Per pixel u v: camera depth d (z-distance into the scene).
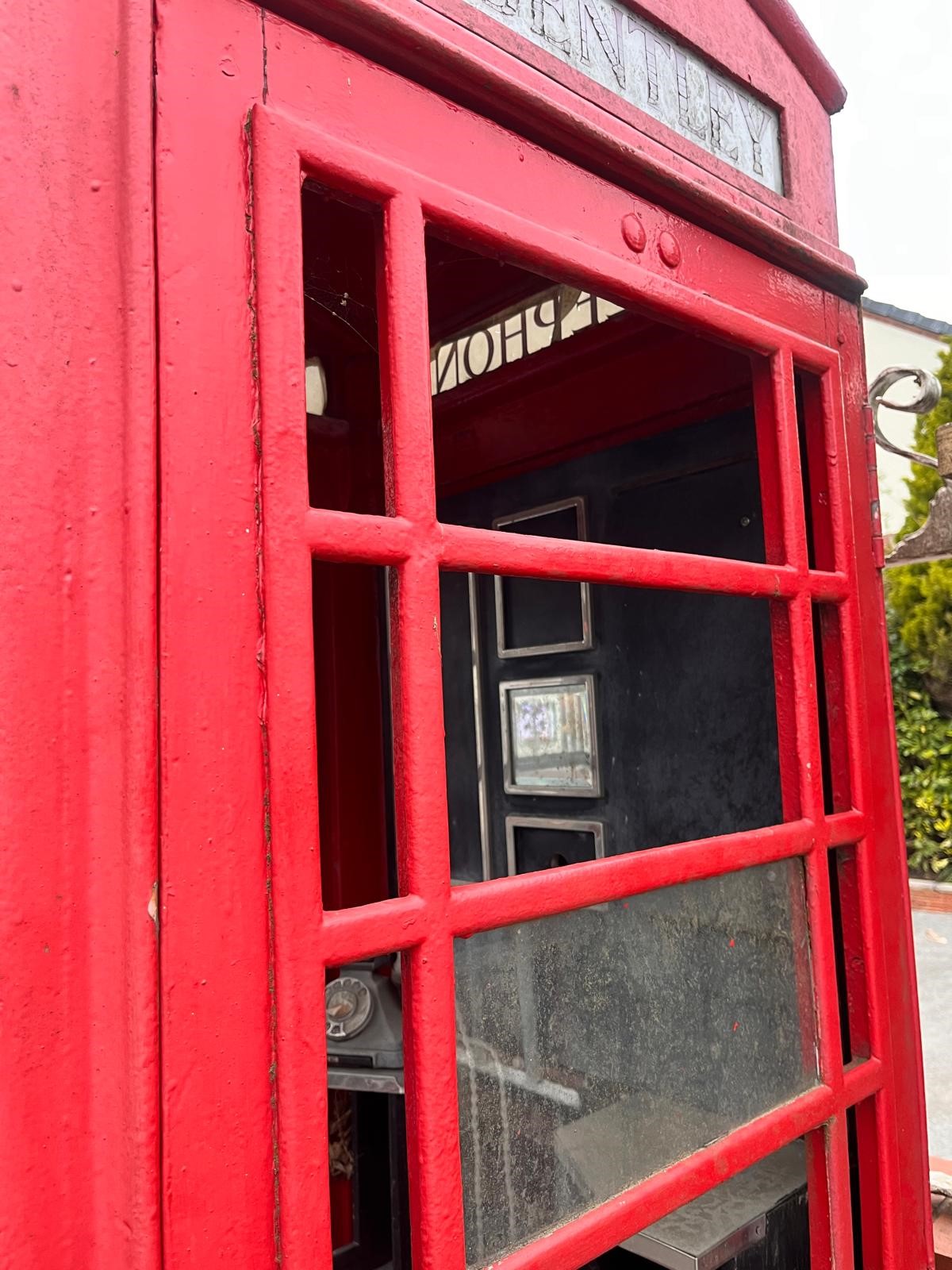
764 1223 1.35
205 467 0.66
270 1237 0.65
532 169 0.95
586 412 1.80
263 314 0.69
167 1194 0.60
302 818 0.68
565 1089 0.90
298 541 0.69
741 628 1.66
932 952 5.42
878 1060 1.32
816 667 1.36
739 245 1.26
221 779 0.65
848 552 1.38
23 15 0.62
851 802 1.36
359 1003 1.33
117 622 0.62
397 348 0.79
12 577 0.60
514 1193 0.85
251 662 0.67
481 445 2.02
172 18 0.67
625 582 0.97
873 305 11.04
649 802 1.80
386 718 2.09
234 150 0.69
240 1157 0.64
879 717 1.44
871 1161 1.33
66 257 0.63
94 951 0.61
